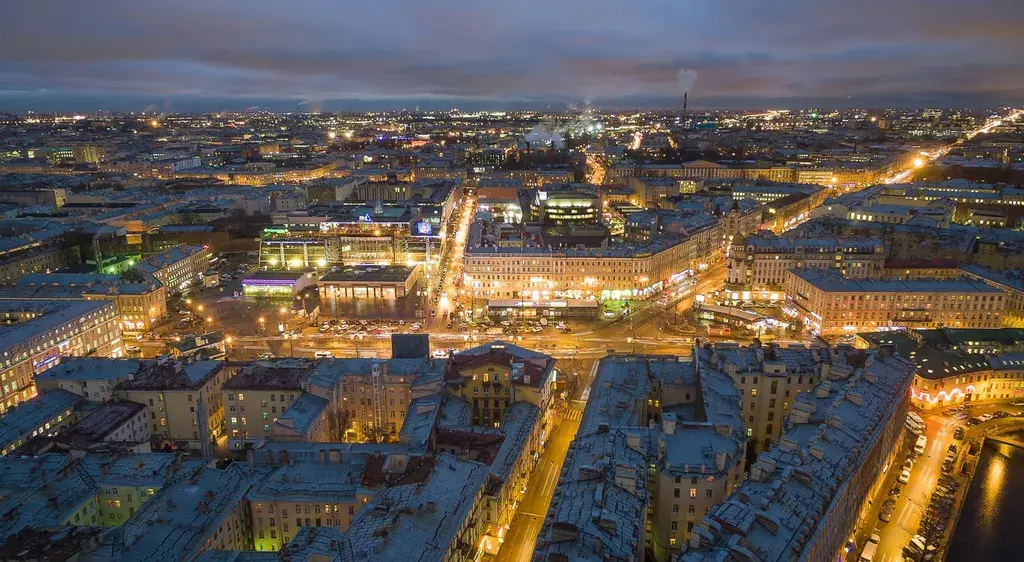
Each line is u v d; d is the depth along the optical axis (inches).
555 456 7066.9
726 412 6210.6
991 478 6658.5
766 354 7175.2
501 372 7160.4
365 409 7386.8
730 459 5388.8
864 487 5684.1
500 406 7209.6
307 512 5300.2
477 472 5393.7
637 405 6747.1
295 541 4485.7
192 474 5413.4
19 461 5733.3
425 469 5275.6
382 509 4793.3
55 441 6250.0
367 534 4461.1
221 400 7746.1
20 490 5374.0
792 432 5733.3
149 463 5723.4
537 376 7160.4
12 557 4266.7
